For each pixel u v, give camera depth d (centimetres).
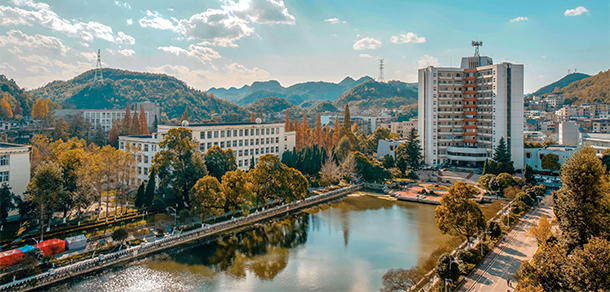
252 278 6744
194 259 7525
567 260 4591
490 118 17512
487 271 6644
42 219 7612
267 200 11512
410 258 7625
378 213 11069
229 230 9300
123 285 6400
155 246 7806
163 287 6369
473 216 7275
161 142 10462
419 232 9275
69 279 6525
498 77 16950
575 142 19838
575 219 6025
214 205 9000
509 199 11525
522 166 17012
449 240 8338
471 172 16675
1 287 5841
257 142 15612
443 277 5944
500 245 7925
